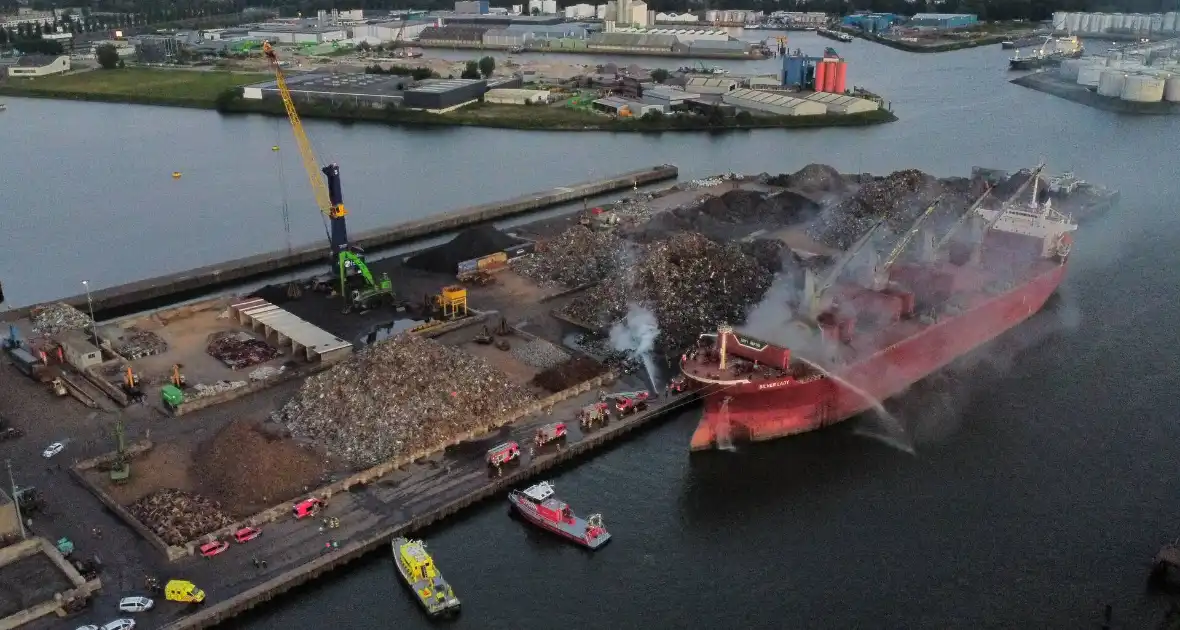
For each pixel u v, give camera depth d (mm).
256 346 138625
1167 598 91062
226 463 104500
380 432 109562
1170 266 176125
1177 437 118062
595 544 97562
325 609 88875
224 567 90812
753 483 109688
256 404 121312
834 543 99625
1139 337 146125
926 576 94750
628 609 90438
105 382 124812
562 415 118875
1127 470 111438
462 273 167000
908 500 106500
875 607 90812
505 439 113250
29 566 89375
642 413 119812
